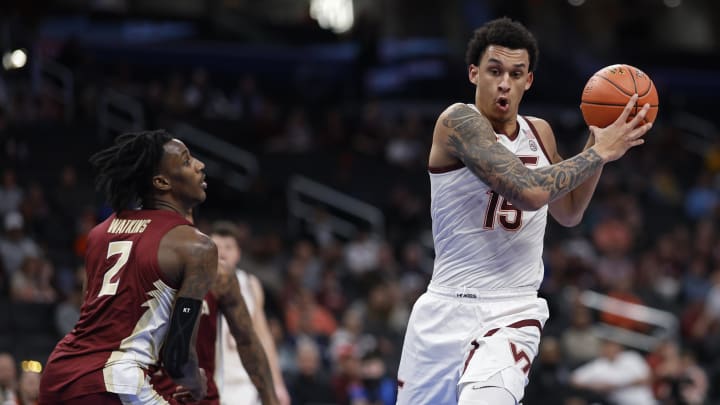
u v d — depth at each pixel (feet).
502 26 27.02
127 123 109.70
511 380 25.67
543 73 157.17
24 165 94.02
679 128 154.51
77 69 112.06
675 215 121.90
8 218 74.74
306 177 115.34
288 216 104.94
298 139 121.80
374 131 127.24
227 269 32.01
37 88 104.83
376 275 87.15
